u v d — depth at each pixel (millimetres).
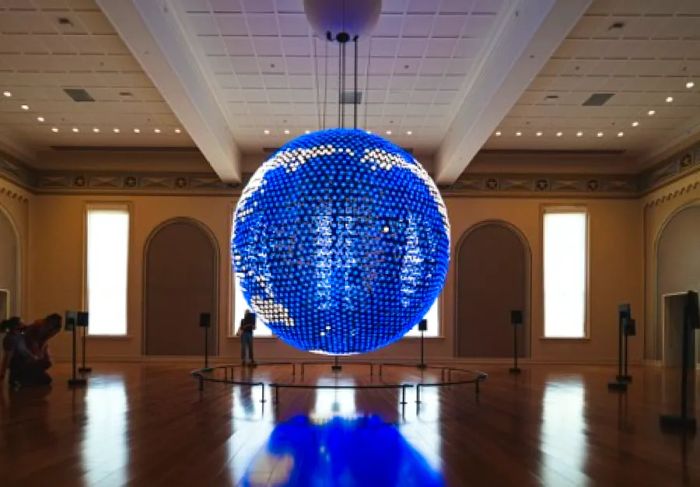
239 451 5652
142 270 18703
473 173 19047
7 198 17266
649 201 18344
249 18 10750
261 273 5418
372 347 5637
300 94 14133
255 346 18594
